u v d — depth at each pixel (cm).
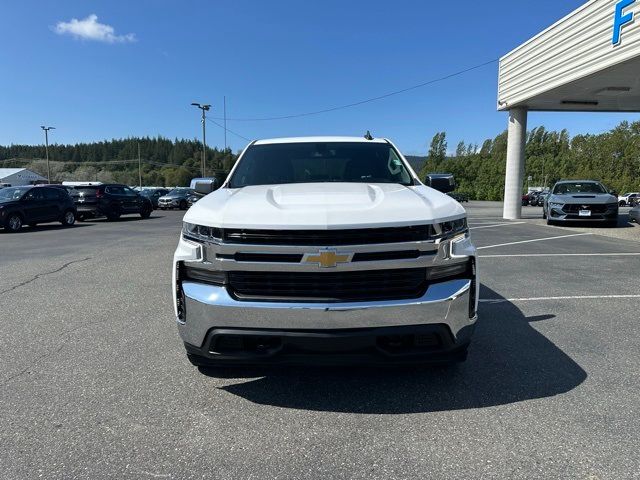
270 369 356
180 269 303
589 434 266
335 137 486
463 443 259
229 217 285
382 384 334
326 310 272
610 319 483
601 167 7419
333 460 245
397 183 403
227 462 244
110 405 306
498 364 368
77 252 1002
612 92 1584
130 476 232
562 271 736
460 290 287
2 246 1125
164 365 373
